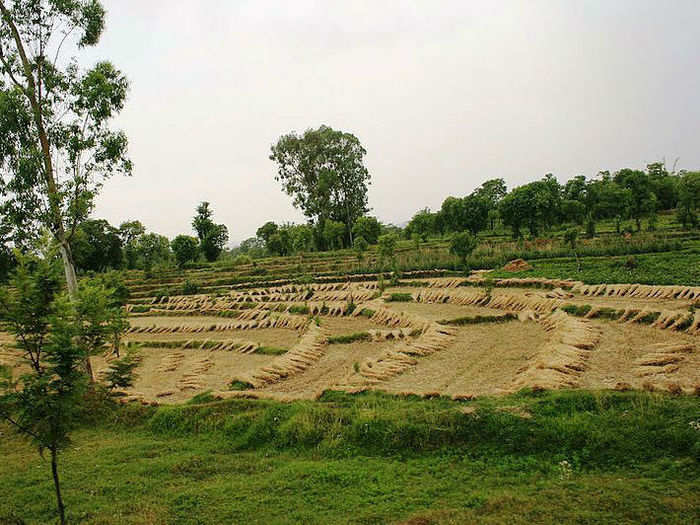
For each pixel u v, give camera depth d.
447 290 25.70
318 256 53.22
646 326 14.70
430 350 14.76
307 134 66.81
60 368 5.81
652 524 5.54
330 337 18.08
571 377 10.58
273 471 8.41
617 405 8.48
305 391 12.71
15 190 13.84
